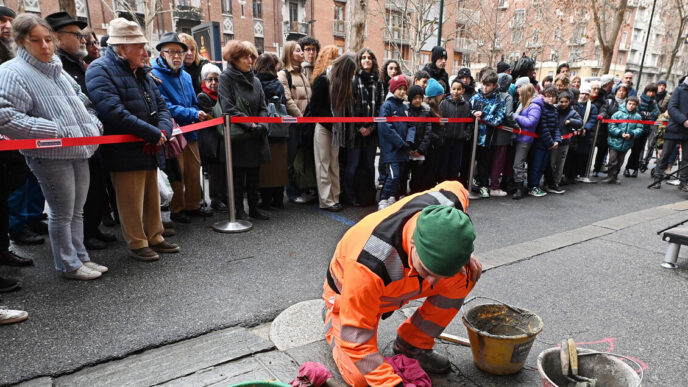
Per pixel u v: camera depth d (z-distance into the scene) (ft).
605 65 49.39
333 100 14.29
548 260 11.41
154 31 74.08
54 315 7.94
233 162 13.12
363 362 5.41
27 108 7.96
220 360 6.75
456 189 6.13
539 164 18.74
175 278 9.69
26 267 10.02
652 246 12.66
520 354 6.24
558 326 8.14
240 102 12.69
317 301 8.78
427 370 6.64
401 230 5.14
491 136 17.56
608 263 11.30
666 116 25.36
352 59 14.10
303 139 15.65
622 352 7.32
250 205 14.20
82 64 10.37
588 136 21.58
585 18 87.92
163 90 12.75
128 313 8.11
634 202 18.40
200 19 77.36
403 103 15.44
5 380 6.11
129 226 10.34
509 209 16.75
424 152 15.93
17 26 7.74
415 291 5.72
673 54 69.10
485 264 10.96
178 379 6.27
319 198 15.55
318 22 92.02
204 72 14.58
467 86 18.10
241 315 8.21
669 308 8.90
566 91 18.92
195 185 14.02
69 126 8.54
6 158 9.13
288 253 11.37
